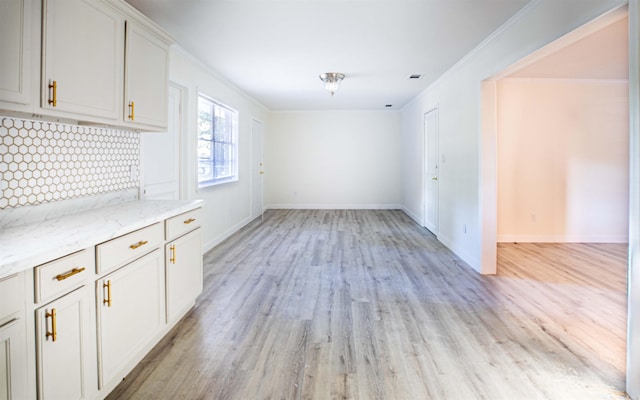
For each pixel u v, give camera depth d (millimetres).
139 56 2414
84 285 1544
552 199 5188
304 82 5316
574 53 3742
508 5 2680
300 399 1750
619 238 5191
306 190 8695
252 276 3631
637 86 1679
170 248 2340
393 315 2723
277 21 3004
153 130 2711
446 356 2145
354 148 8570
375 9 2768
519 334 2420
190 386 1845
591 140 5105
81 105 1898
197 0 2633
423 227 6281
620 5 1817
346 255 4457
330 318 2670
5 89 1494
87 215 2105
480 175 3676
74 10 1839
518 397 1764
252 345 2270
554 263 4129
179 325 2533
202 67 4324
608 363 2061
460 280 3523
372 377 1933
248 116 6629
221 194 5164
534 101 5074
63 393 1423
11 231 1643
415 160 6906
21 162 1814
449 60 4121
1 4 1476
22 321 1239
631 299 1736
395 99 6887
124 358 1838
